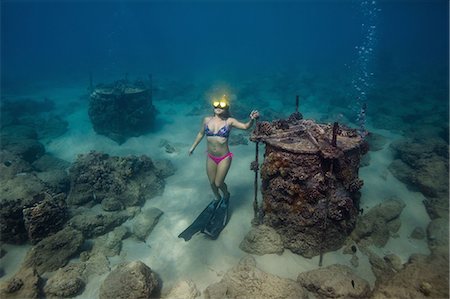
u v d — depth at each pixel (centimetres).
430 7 6544
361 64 2859
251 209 619
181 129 1158
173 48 5359
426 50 4606
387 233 548
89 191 677
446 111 1273
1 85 2284
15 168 741
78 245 519
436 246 504
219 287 421
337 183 460
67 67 3281
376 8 8412
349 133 475
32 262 490
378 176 749
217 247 528
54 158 873
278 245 495
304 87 1908
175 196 701
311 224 466
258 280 419
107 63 3453
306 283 430
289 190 461
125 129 1059
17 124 1217
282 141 463
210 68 2895
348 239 521
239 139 985
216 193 602
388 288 393
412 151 784
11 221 536
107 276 456
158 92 1669
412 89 1747
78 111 1408
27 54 5528
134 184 696
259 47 5353
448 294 362
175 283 464
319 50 4691
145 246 548
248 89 1806
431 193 653
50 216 540
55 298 438
